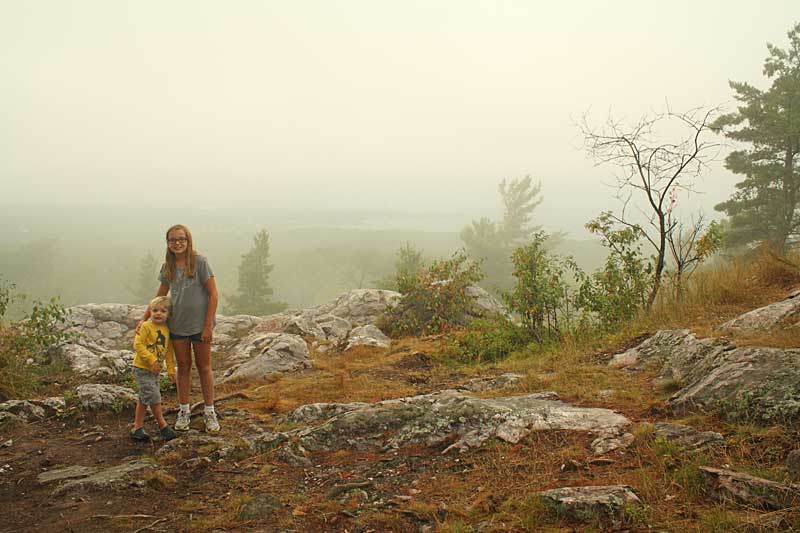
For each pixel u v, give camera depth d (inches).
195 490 166.1
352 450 188.7
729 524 115.9
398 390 268.2
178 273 213.0
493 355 347.9
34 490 166.2
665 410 183.9
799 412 154.2
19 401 237.8
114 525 143.9
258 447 194.5
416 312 456.1
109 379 312.2
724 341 226.8
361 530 137.6
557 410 188.9
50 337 333.1
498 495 145.8
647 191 344.2
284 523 143.4
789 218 1065.5
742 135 1082.1
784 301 252.8
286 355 340.8
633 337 294.8
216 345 424.2
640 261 353.7
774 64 1095.0
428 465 171.2
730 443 152.2
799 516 114.8
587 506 128.6
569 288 363.3
